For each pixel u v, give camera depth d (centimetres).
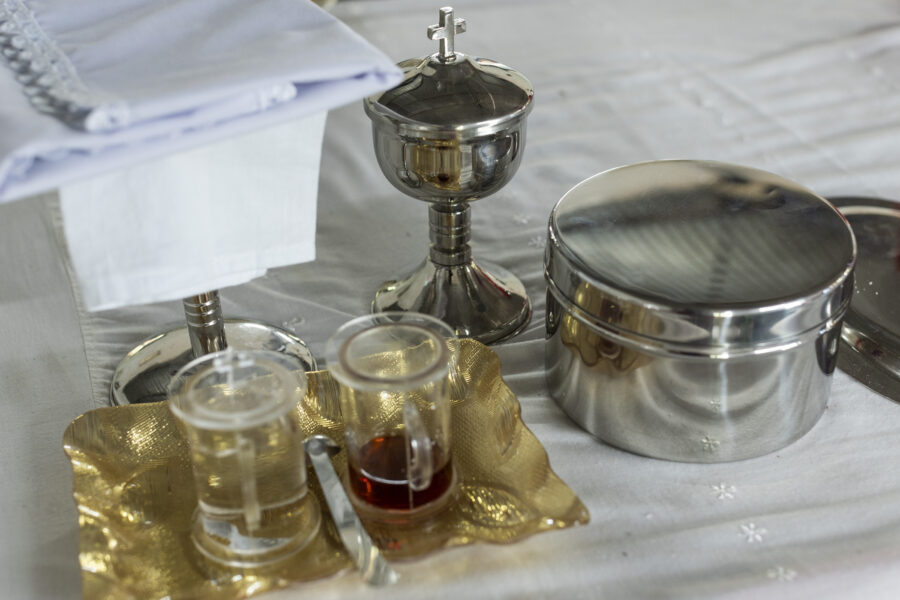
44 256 72
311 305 68
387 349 45
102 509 46
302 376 44
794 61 101
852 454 53
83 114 39
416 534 44
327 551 44
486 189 59
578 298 51
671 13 114
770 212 54
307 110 43
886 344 60
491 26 110
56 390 59
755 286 48
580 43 107
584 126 92
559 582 44
